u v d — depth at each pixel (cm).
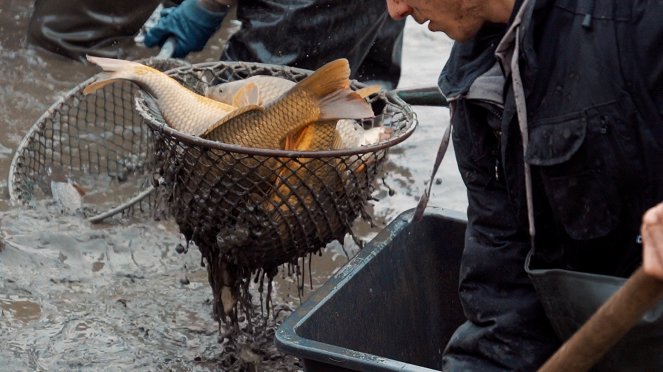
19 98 586
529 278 283
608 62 248
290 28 467
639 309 198
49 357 382
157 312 413
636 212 260
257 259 346
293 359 386
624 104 249
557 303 275
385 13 489
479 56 277
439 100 427
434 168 310
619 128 251
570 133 253
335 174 332
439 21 271
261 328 391
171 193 342
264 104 349
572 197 260
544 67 254
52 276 429
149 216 478
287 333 311
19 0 709
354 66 497
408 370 290
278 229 332
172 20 496
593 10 250
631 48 247
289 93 326
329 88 330
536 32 254
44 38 634
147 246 455
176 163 334
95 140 537
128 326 403
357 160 336
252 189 326
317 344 305
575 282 269
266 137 330
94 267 439
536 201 270
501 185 292
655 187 255
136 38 677
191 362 385
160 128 329
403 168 540
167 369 381
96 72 630
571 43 251
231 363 384
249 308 373
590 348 207
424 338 383
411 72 645
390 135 353
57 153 520
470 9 265
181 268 444
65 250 446
